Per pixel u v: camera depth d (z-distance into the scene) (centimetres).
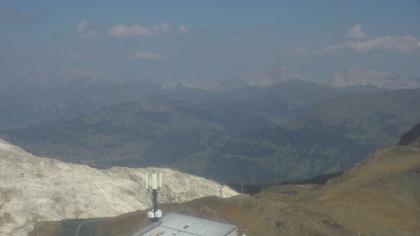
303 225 12606
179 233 8906
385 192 16175
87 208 16475
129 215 12756
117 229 12306
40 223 13812
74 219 14025
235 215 12375
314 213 13650
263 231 11950
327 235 12425
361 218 14188
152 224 9356
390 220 14575
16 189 16225
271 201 14250
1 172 17188
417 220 14712
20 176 17225
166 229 9100
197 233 8900
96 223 13138
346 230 13012
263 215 12631
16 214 15012
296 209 13550
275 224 12431
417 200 15862
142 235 8850
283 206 13638
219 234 8856
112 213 16825
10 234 14012
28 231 14188
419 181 16650
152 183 9812
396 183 16675
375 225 13975
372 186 16800
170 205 12694
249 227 11862
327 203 15325
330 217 13488
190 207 12519
